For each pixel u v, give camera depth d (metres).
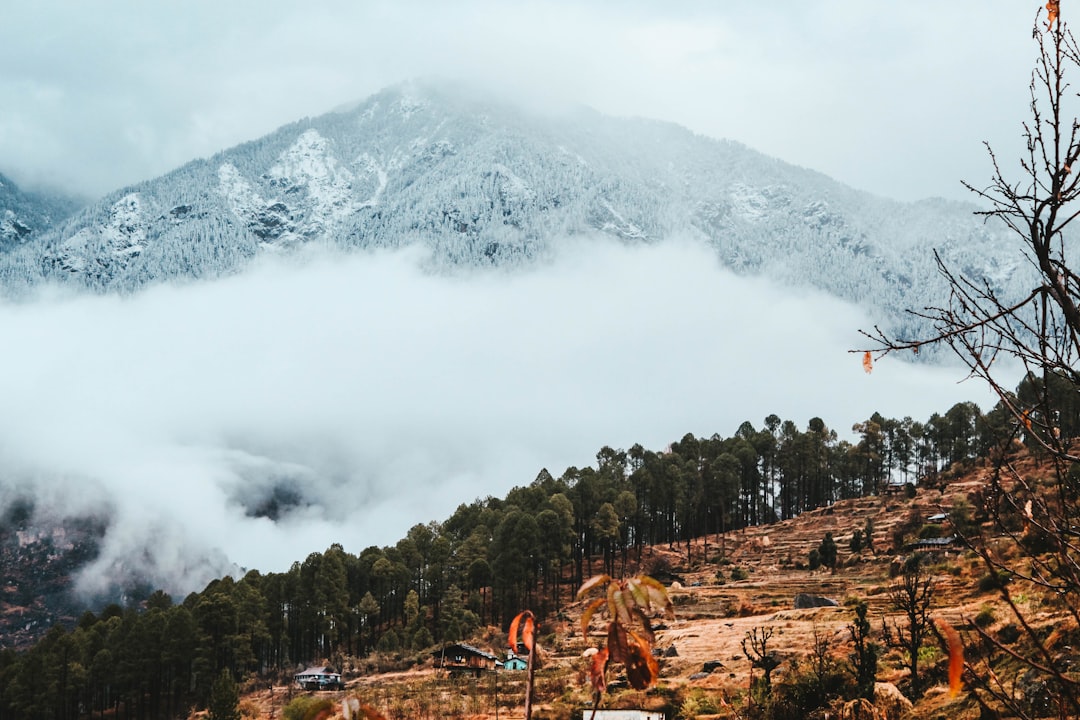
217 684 88.69
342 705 4.34
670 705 52.31
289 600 150.75
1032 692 25.75
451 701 79.56
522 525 149.88
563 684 77.50
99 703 148.38
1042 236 5.73
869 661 41.00
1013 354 5.64
